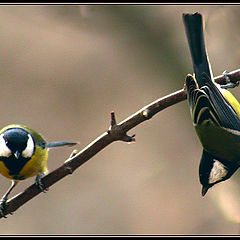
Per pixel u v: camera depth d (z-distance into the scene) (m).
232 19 12.27
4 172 8.63
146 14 13.38
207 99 6.80
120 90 13.77
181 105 13.88
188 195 13.05
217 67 12.34
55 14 13.70
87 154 6.84
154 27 13.38
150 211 13.00
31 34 13.89
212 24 12.36
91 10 13.52
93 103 13.95
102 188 13.48
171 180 13.38
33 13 13.75
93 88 13.99
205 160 7.35
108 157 13.91
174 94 6.73
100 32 13.66
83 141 13.62
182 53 13.31
